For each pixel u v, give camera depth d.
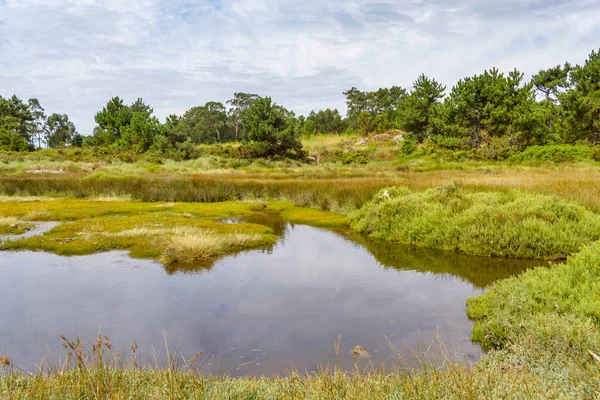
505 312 5.96
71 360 5.04
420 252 10.71
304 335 5.84
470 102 43.53
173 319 6.44
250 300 7.25
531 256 9.79
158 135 51.91
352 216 15.26
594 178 21.23
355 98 92.19
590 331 4.68
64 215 16.70
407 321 6.31
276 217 17.11
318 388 3.55
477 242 10.42
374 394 3.47
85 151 53.22
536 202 11.46
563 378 3.78
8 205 19.64
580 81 45.56
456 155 40.41
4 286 8.08
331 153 51.19
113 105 73.69
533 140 41.31
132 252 10.62
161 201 22.33
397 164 41.62
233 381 4.11
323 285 8.07
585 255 7.31
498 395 3.23
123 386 3.57
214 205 20.17
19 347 5.46
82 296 7.50
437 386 3.49
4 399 3.31
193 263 9.75
